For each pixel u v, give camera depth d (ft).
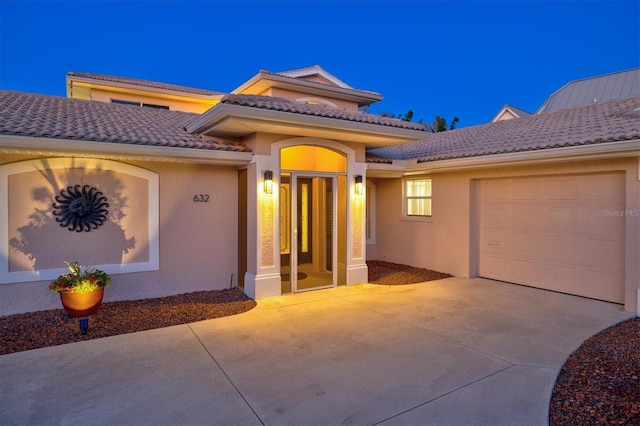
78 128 27.17
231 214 32.94
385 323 24.62
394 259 46.26
